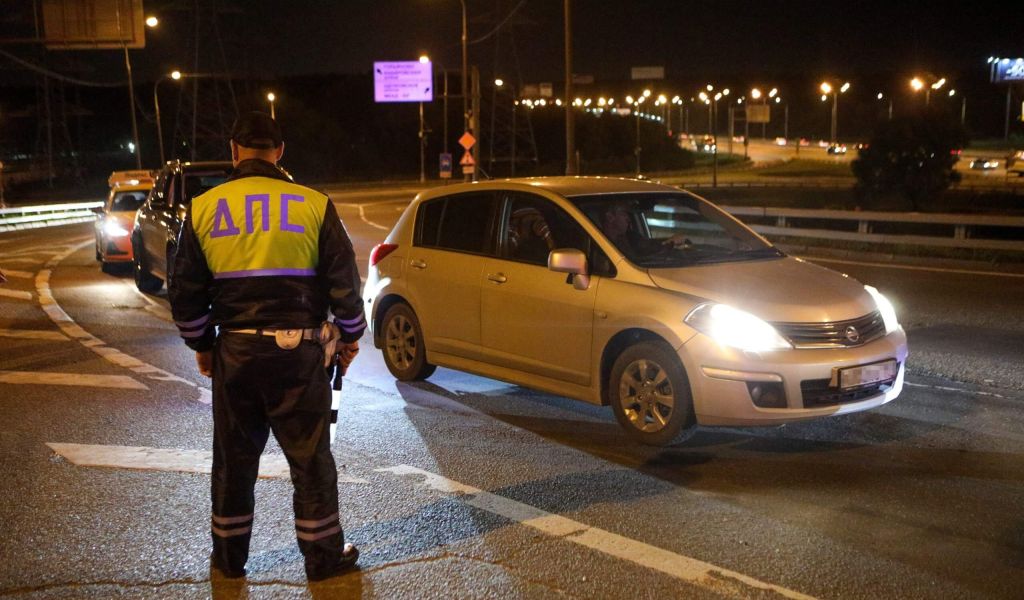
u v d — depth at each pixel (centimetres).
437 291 746
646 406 608
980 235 2855
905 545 446
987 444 610
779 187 6912
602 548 444
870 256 1855
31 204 5078
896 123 4506
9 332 1042
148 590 404
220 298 393
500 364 705
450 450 603
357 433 643
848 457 584
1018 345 932
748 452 596
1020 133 14400
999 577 411
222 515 409
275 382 392
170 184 1298
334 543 412
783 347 571
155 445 613
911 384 773
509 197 719
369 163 10438
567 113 2398
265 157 407
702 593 396
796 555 435
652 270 627
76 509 498
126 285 1500
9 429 650
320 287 402
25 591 403
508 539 455
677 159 12056
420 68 6147
